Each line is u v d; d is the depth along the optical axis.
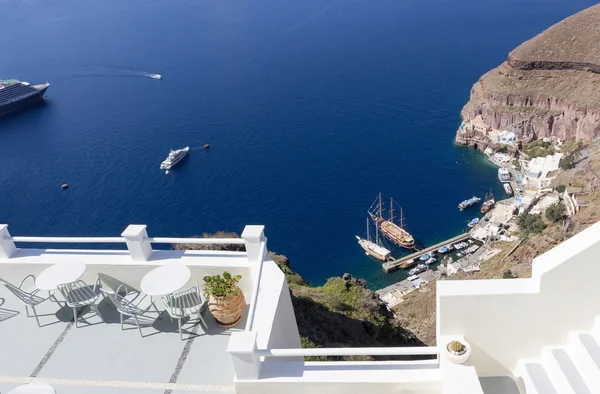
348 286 23.42
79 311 8.30
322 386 6.18
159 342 7.47
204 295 7.90
